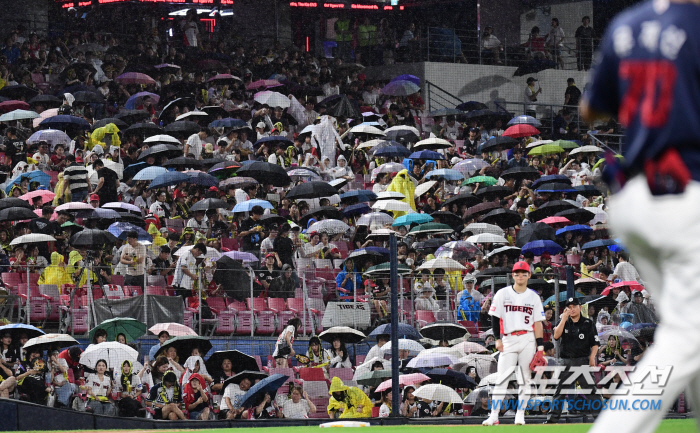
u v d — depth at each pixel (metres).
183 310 59.00
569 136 119.38
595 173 99.69
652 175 10.70
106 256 64.69
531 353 37.16
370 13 147.00
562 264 78.81
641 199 10.81
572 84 129.62
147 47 119.06
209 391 51.59
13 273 59.16
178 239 68.50
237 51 122.94
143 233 66.81
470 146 110.31
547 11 141.50
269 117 103.00
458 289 69.00
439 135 115.62
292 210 79.31
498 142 103.31
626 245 11.35
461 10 143.38
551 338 50.56
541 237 77.06
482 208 83.88
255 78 119.56
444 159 97.62
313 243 71.75
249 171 81.19
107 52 114.12
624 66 10.79
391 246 42.62
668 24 10.55
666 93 10.51
